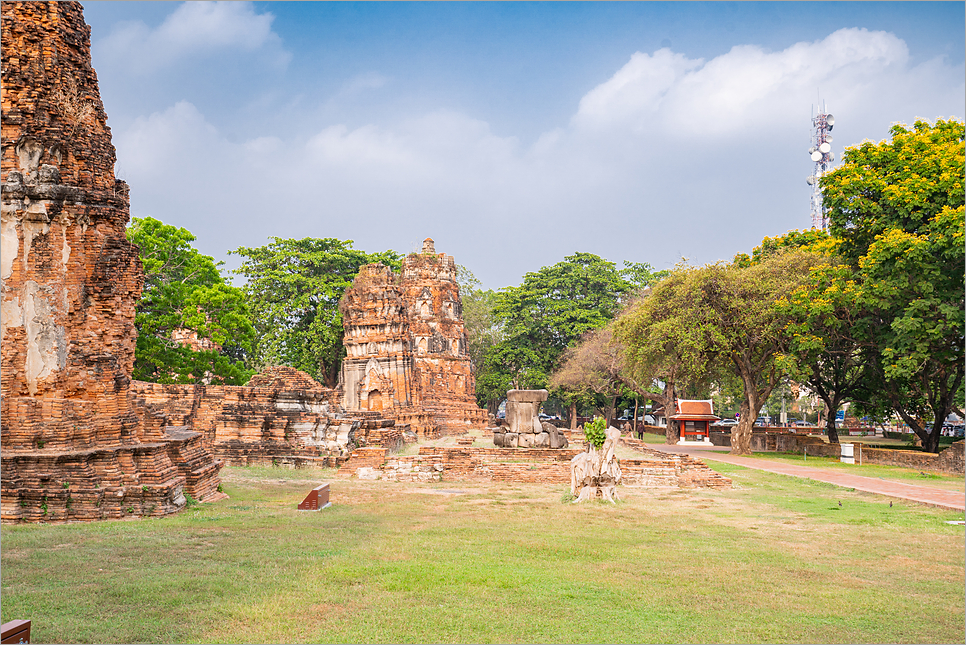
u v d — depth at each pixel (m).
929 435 42.75
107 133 20.67
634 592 12.09
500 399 92.25
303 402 34.75
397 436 45.28
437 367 70.12
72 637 9.51
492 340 93.44
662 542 16.39
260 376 36.22
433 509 20.80
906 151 37.44
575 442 51.38
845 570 13.94
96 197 19.75
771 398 110.81
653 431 85.12
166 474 19.73
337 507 20.89
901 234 34.53
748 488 27.39
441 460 28.88
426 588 12.02
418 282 72.19
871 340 41.09
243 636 9.71
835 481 29.45
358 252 76.25
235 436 33.75
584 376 68.00
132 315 21.62
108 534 15.74
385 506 21.23
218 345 51.84
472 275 100.12
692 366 45.88
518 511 20.62
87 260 19.67
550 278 87.00
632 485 27.27
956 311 33.25
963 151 35.31
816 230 51.25
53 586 11.70
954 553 15.62
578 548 15.43
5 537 15.19
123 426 19.47
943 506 22.03
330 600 11.29
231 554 14.06
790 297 42.53
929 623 10.77
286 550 14.55
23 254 18.58
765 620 10.80
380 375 56.69
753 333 44.81
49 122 18.98
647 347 46.94
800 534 17.78
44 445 18.08
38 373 18.42
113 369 19.50
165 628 9.92
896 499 24.06
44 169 18.69
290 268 73.12
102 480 18.19
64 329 18.92
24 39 19.02
